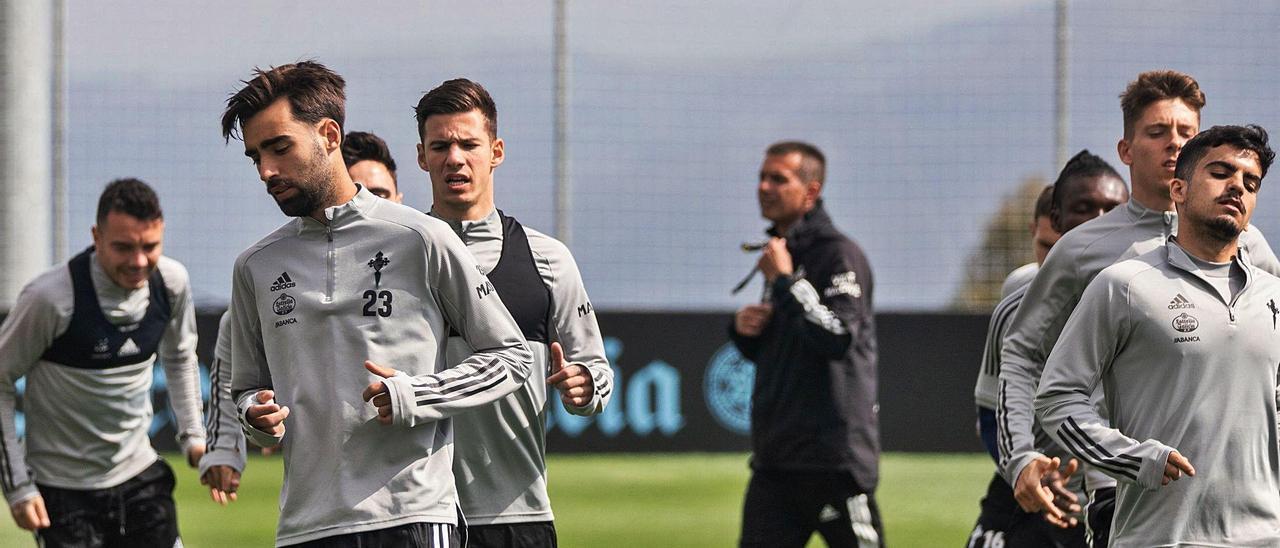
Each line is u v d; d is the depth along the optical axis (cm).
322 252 1329
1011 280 1903
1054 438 1426
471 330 1357
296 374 1316
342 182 1337
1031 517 1759
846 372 2131
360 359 1305
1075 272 1568
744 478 3734
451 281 1339
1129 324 1402
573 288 1628
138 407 1998
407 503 1291
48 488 1950
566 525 3094
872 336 2202
